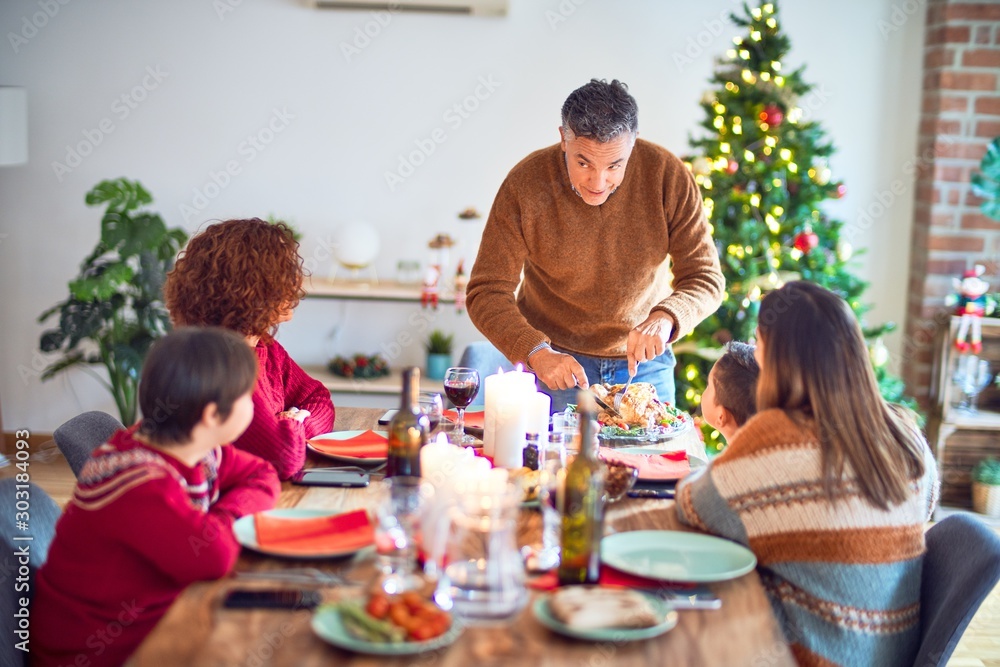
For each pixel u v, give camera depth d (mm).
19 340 4559
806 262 3836
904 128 4324
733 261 3723
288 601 1331
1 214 4477
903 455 1613
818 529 1562
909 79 4293
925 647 1584
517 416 1983
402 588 1337
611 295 2674
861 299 4445
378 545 1386
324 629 1226
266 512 1634
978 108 4102
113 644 1510
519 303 2908
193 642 1219
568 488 1404
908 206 4375
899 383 3904
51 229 4488
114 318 4129
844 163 4363
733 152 3783
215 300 1964
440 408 2143
